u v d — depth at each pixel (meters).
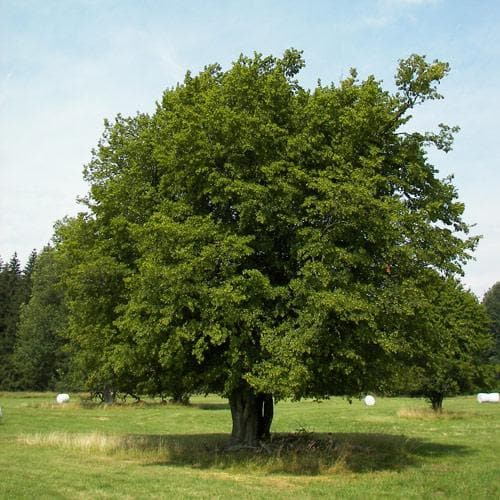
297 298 15.26
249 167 15.97
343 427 31.28
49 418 36.75
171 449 19.45
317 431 29.06
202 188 16.27
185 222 15.69
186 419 38.31
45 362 59.53
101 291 18.66
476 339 35.94
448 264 16.69
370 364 16.27
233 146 15.65
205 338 15.88
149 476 14.48
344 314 13.98
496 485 13.25
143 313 16.02
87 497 11.65
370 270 15.77
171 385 18.06
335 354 15.26
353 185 14.60
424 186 18.27
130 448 19.56
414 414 37.88
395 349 14.71
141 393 19.42
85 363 20.48
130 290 17.67
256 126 15.72
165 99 19.14
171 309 14.66
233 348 15.04
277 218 15.75
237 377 15.84
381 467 16.58
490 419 35.81
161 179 17.30
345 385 17.06
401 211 15.55
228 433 28.64
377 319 15.32
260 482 13.95
